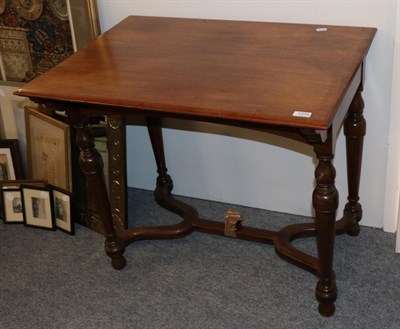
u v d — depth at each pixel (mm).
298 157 2309
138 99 1672
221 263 2232
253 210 2504
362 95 2090
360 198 2295
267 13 2104
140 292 2137
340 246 2246
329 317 1963
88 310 2082
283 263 2203
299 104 1567
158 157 2459
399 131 2088
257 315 1998
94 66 1890
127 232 2271
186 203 2523
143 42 2027
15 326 2045
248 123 1642
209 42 1984
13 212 2529
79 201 2488
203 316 2014
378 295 2027
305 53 1842
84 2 2264
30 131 2510
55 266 2293
